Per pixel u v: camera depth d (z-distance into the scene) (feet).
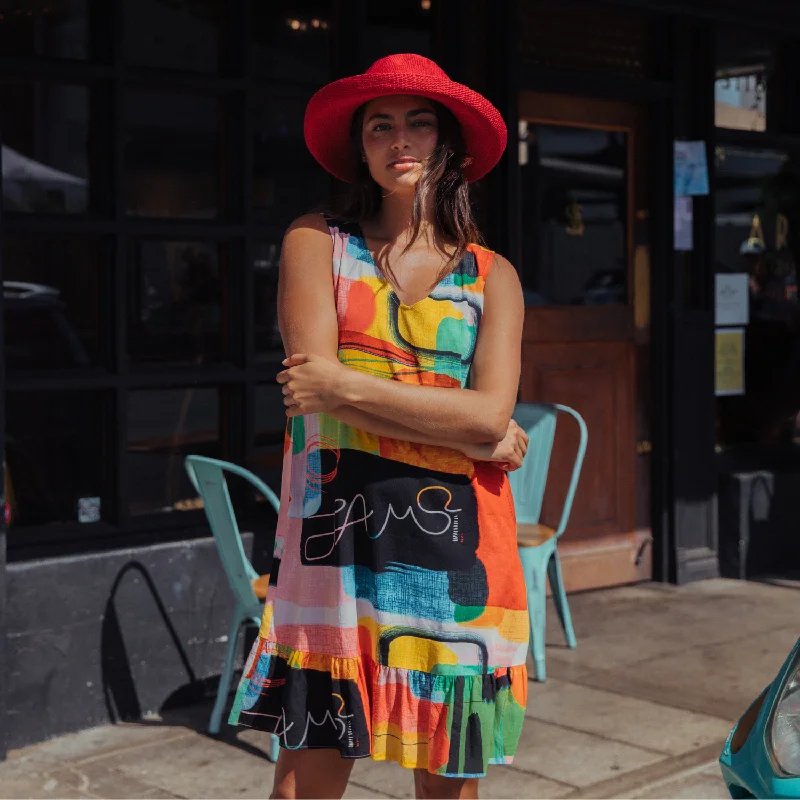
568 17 18.84
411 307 6.98
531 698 14.24
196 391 14.93
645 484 20.29
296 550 7.04
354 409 6.71
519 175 18.49
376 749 6.91
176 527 14.57
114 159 13.96
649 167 20.03
